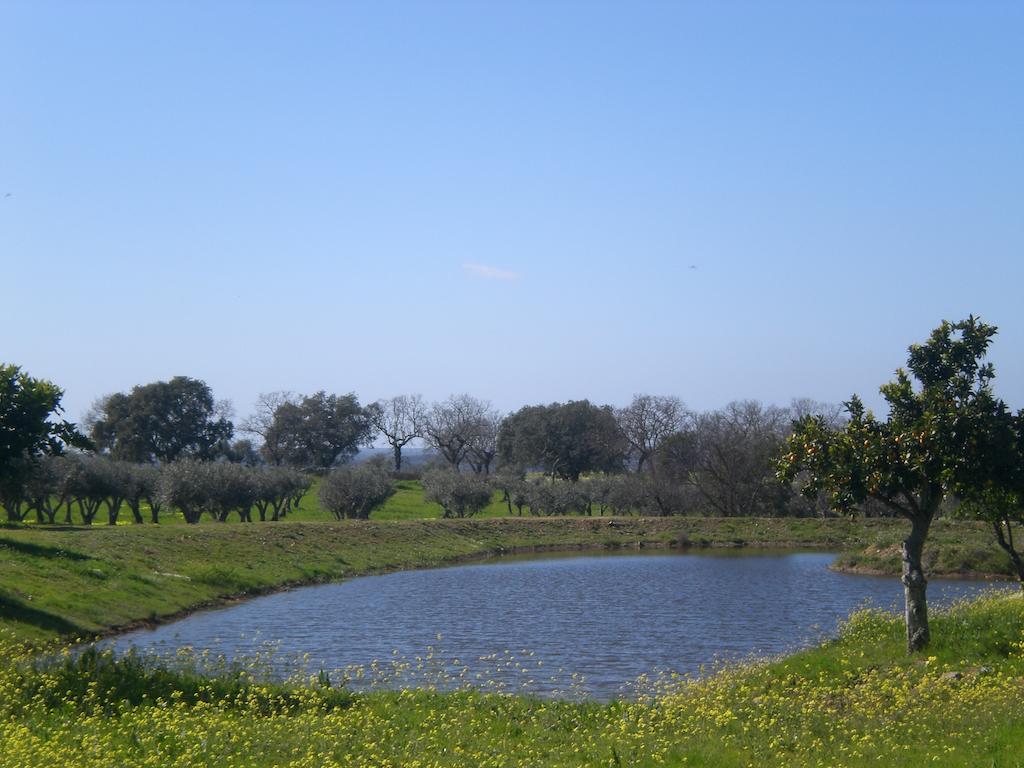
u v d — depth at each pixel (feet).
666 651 106.93
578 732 56.54
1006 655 68.18
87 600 116.16
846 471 71.15
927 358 72.64
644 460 426.92
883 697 59.82
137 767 44.16
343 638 114.52
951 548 184.85
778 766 45.75
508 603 147.33
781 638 115.44
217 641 108.17
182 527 188.55
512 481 329.72
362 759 47.09
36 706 56.08
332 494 268.00
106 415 386.32
